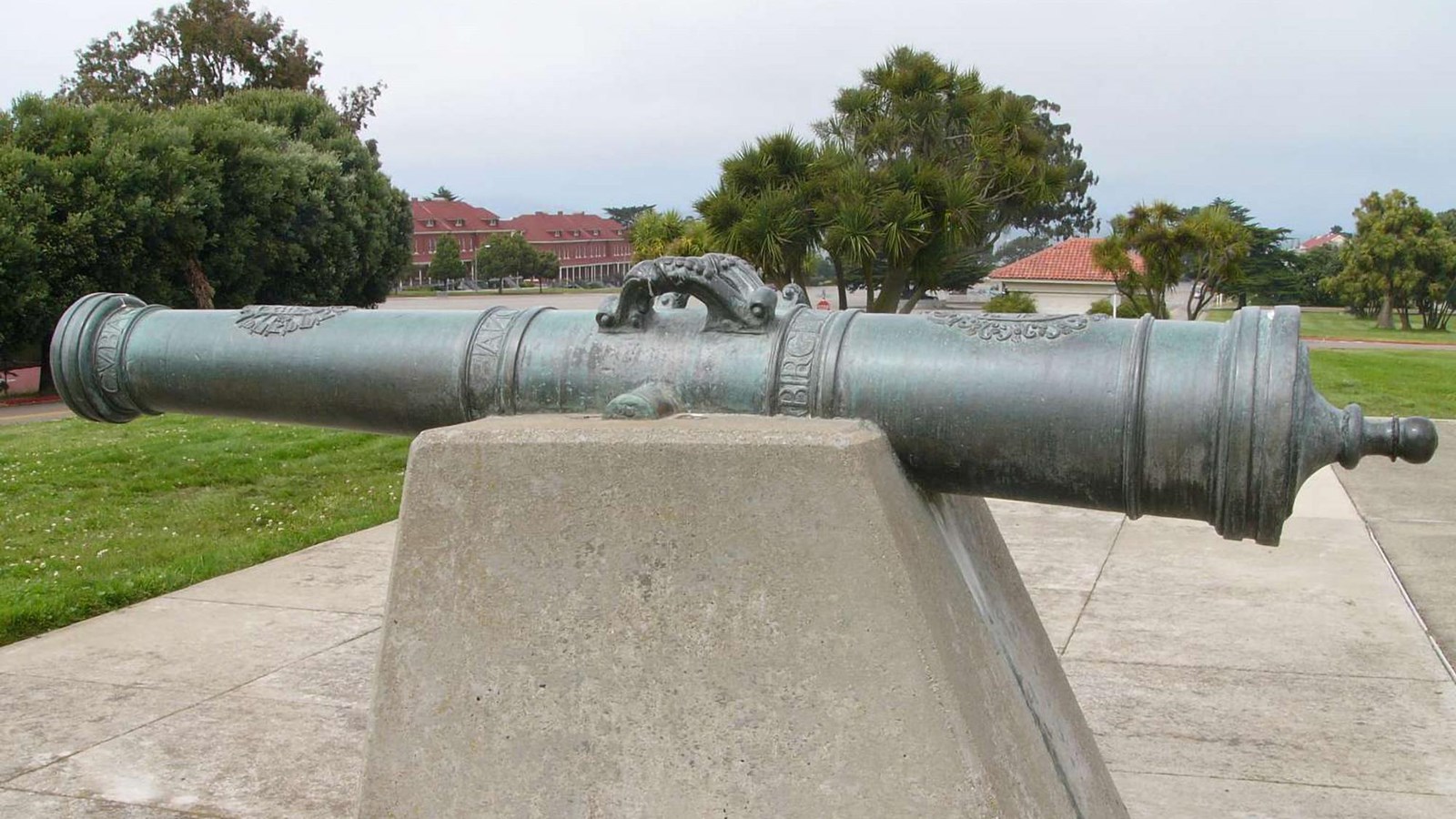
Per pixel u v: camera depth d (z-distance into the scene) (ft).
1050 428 6.77
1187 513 6.81
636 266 7.75
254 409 9.18
